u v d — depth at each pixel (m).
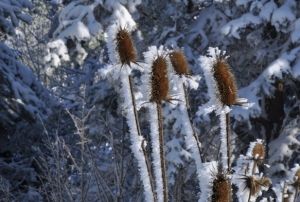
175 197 4.49
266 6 9.23
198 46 10.36
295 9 9.16
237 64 10.21
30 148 7.74
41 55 14.31
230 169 2.11
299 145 9.26
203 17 10.53
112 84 8.92
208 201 1.74
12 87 7.88
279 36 9.69
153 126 2.14
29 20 8.66
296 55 9.04
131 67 2.11
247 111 9.05
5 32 8.34
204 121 8.69
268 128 9.80
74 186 5.62
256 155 2.32
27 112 7.82
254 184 2.20
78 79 12.31
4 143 7.82
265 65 9.93
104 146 7.56
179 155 8.01
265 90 9.16
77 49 11.30
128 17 10.38
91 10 10.74
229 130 2.11
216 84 1.99
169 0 10.90
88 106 9.52
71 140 7.72
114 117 9.36
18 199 6.83
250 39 9.66
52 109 8.52
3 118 7.71
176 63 2.23
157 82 2.08
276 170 9.04
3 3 8.26
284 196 2.62
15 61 8.52
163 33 10.56
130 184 5.82
